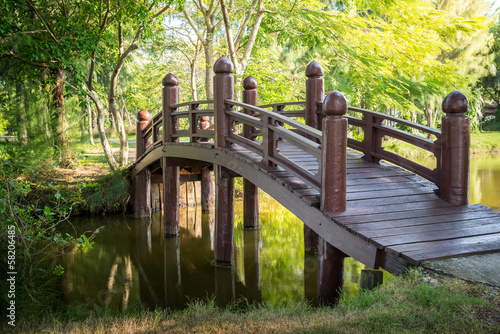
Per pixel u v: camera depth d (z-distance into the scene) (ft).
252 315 10.85
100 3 33.55
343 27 39.22
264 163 17.10
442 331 7.49
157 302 17.29
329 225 13.11
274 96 40.81
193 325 10.41
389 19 39.68
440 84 37.83
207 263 22.12
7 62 34.04
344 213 13.17
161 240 26.84
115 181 33.12
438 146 15.48
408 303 8.62
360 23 39.04
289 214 32.96
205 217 33.17
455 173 14.37
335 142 13.05
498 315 7.92
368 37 39.34
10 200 14.78
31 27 33.81
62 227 29.55
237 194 38.70
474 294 8.76
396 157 18.11
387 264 11.00
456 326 7.58
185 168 34.30
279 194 15.97
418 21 37.93
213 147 21.06
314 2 40.57
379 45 39.68
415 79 44.34
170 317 11.72
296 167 15.21
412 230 11.98
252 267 21.26
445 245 10.95
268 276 19.95
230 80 20.35
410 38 38.06
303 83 44.52
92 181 33.37
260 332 9.09
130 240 26.81
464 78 39.81
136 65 61.67
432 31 39.11
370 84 39.40
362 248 11.68
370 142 19.40
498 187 39.32
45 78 37.81
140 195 32.22
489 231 12.00
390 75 39.29
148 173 32.48
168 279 19.95
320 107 20.63
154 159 28.50
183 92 62.95
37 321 12.27
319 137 13.64
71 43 32.40
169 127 26.32
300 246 24.77
